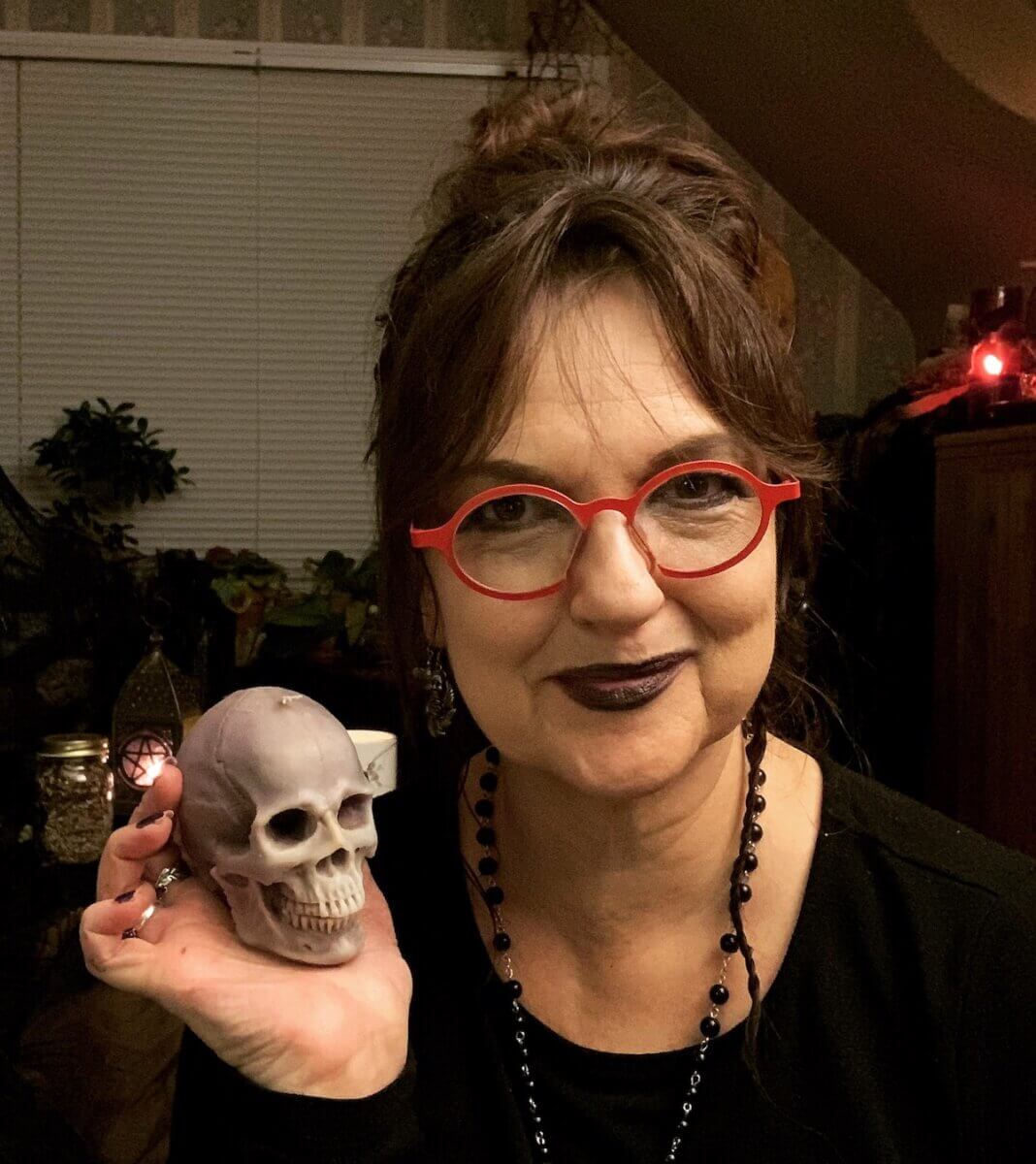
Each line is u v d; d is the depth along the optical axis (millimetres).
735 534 598
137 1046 1279
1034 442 1649
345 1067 561
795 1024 707
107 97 3357
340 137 3418
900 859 738
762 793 772
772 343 646
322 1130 553
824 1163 681
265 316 3469
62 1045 1271
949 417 2035
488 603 600
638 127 743
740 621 597
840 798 786
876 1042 699
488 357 585
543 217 602
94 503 3416
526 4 3381
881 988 704
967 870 737
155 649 1987
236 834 570
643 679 588
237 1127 591
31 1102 1070
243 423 3502
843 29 2170
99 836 1750
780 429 650
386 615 741
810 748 860
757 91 2773
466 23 3387
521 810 746
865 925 718
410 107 3418
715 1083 694
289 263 3457
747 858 717
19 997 1360
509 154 716
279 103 3398
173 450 3334
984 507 1807
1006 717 1727
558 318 586
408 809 861
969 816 1836
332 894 564
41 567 2004
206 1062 704
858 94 2361
